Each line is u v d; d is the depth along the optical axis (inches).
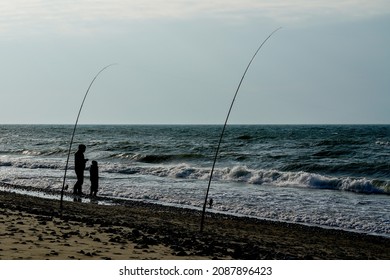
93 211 1024.9
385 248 816.9
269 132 6417.3
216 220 1021.8
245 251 648.4
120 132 7455.7
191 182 1801.2
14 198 1180.5
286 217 1116.5
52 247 546.0
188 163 2719.0
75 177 1872.5
